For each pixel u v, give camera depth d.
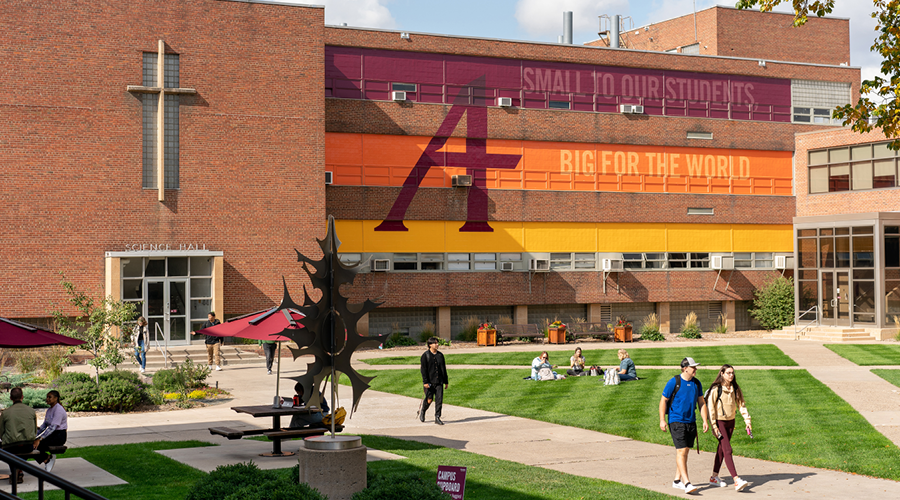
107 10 33.78
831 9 19.11
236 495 8.87
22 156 32.44
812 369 28.08
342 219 40.56
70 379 22.72
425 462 13.72
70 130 33.12
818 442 16.17
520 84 44.50
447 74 43.12
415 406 21.75
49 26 32.94
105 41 33.72
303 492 9.07
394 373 28.89
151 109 34.38
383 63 42.00
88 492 6.79
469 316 43.56
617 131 45.91
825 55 59.53
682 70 47.69
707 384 24.72
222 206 35.31
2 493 7.44
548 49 44.91
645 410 20.41
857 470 13.85
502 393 23.88
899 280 41.38
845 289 42.38
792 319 46.47
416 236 41.97
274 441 14.74
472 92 43.56
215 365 31.06
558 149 44.94
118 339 24.80
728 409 12.79
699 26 58.59
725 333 46.84
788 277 49.47
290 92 36.47
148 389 22.72
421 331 42.47
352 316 11.25
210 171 35.16
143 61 34.34
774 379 25.52
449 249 42.62
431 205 42.22
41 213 32.62
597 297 45.38
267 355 29.55
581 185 45.31
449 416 20.14
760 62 49.16
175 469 12.92
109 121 33.66
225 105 35.47
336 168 40.66
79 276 33.06
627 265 46.09
